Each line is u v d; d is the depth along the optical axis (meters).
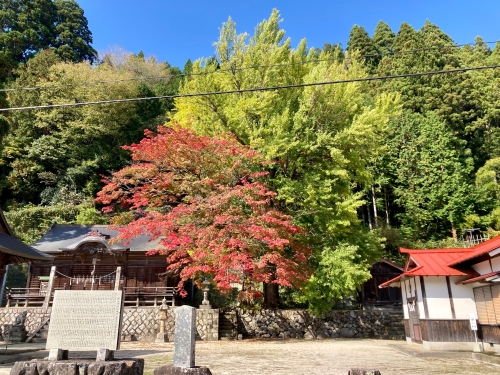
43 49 35.75
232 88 15.45
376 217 26.28
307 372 6.30
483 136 32.22
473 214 25.02
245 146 14.12
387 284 13.45
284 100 15.50
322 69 14.52
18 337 13.19
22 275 21.11
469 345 9.73
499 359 7.87
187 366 5.27
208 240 11.73
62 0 44.44
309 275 13.35
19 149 26.25
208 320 14.05
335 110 14.78
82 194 26.23
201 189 13.38
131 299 17.44
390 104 15.13
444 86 31.08
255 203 11.99
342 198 14.95
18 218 23.61
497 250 8.49
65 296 6.30
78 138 27.94
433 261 10.95
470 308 10.11
